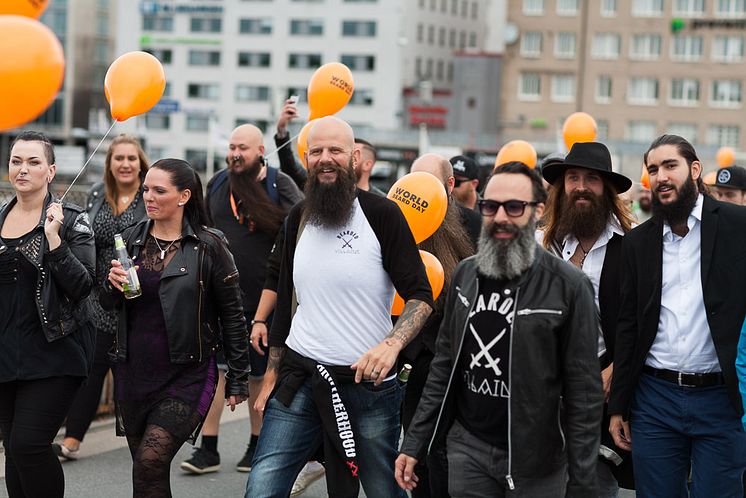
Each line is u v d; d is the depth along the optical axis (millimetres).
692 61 96375
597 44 98062
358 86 117938
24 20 5109
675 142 6547
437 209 7473
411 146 87062
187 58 123062
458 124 108938
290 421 6340
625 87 97688
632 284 6641
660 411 6531
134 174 9508
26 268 6941
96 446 10281
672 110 97000
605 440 6910
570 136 11969
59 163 65188
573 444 5547
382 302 6359
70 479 9141
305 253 6340
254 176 9742
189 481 9250
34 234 6980
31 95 5066
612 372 6703
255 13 121375
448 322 5828
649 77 97312
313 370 6273
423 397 5902
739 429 6434
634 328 6645
